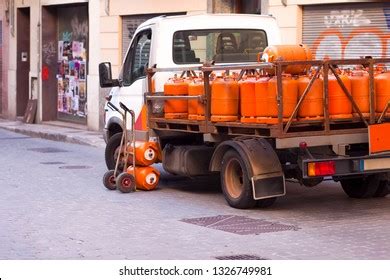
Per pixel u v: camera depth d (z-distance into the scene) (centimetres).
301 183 1077
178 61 1244
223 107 1060
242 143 1062
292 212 1075
